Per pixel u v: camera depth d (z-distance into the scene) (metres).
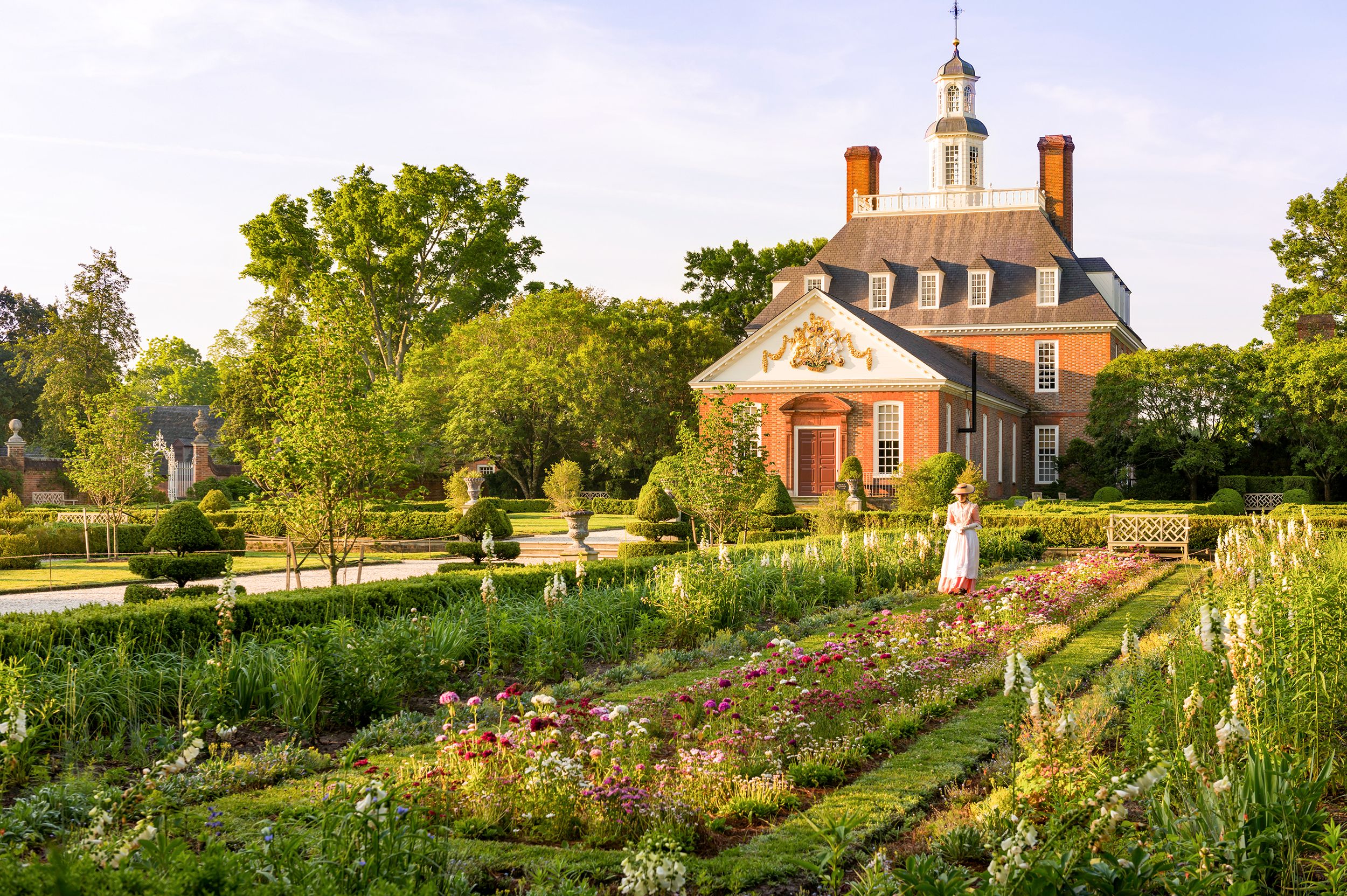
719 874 5.50
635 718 8.40
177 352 105.56
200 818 6.08
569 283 62.22
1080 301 49.25
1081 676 10.23
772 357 41.19
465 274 59.59
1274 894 4.88
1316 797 5.19
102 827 4.45
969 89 57.09
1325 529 23.31
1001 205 53.53
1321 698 6.99
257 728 8.88
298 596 11.76
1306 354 40.38
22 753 7.25
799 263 66.06
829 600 17.05
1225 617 6.65
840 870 4.62
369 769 6.42
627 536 33.03
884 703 9.15
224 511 37.41
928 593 17.86
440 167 55.41
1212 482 43.78
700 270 67.94
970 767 7.36
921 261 52.84
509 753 6.70
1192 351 42.06
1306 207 55.59
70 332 64.19
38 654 9.02
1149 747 5.52
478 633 11.54
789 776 7.06
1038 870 4.06
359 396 16.50
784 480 40.78
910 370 39.50
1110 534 23.75
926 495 32.66
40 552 28.91
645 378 50.28
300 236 56.03
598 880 5.43
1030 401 49.66
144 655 9.46
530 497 52.41
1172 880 4.33
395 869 4.72
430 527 33.84
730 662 11.64
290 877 4.34
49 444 64.50
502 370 50.72
